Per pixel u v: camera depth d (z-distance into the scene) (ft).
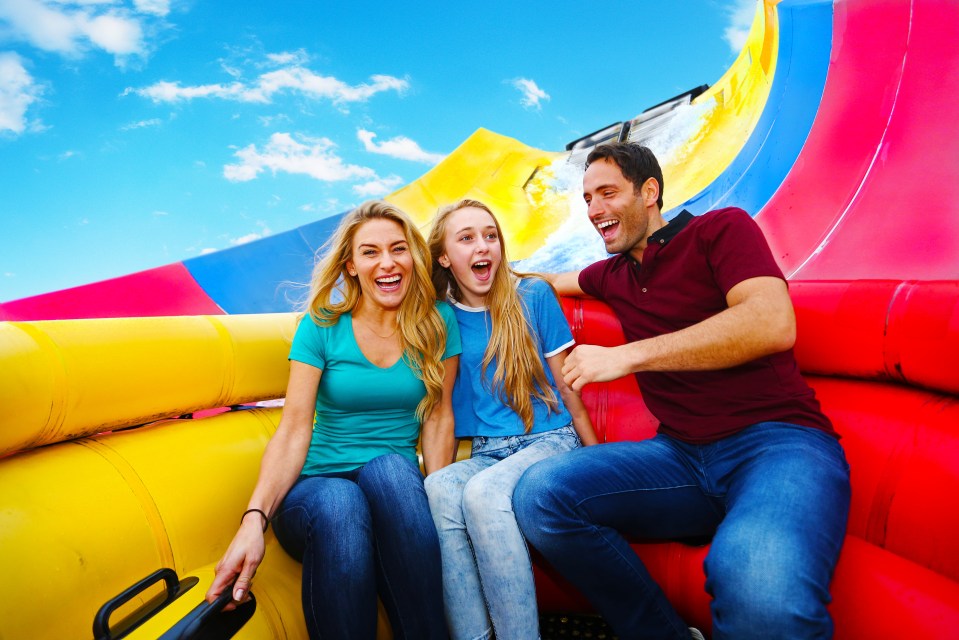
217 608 3.21
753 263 4.20
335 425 4.80
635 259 5.16
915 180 11.98
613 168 4.95
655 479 4.32
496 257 5.25
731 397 4.33
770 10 15.88
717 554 3.35
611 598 4.04
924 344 4.02
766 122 16.19
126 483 3.78
